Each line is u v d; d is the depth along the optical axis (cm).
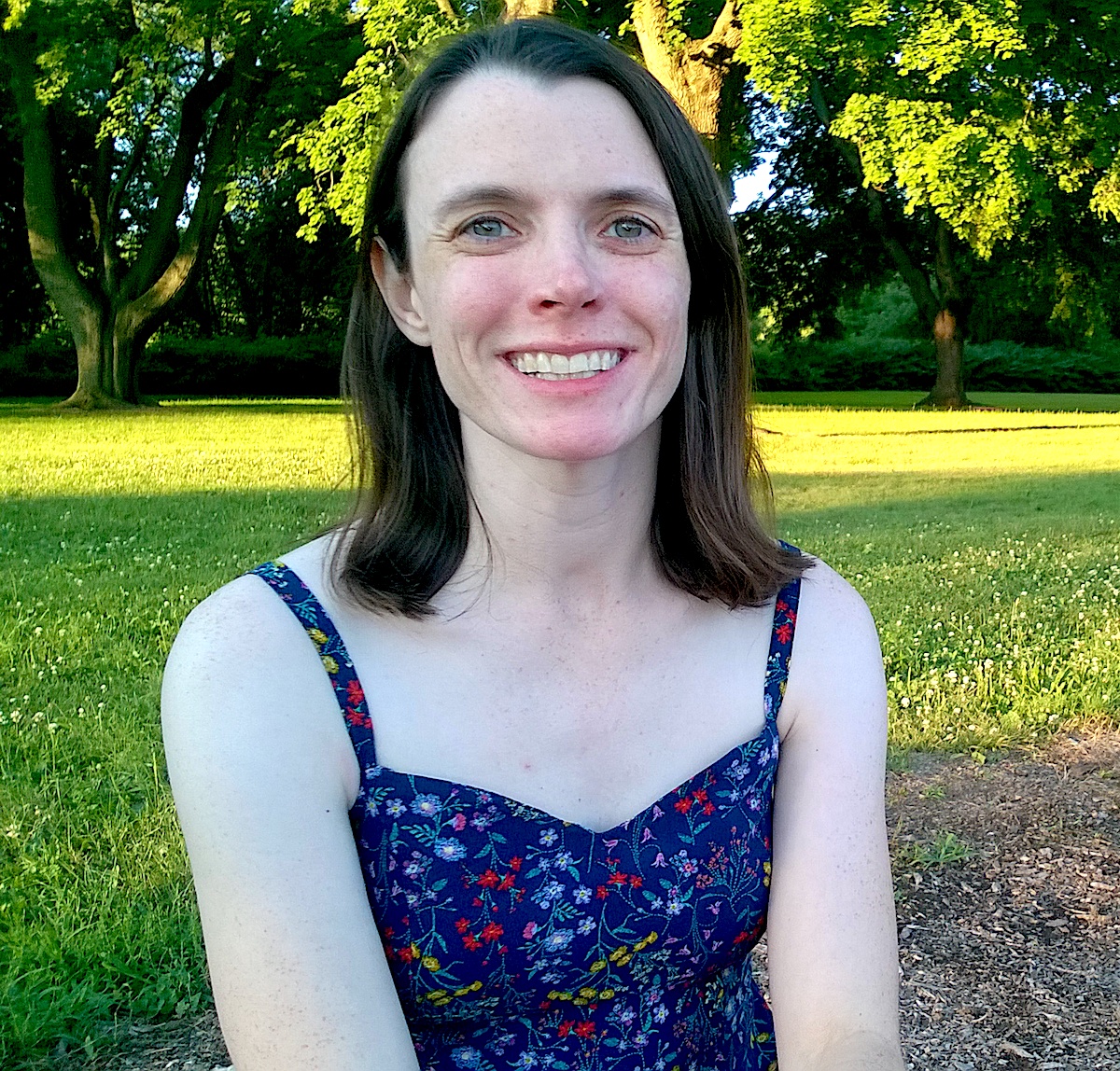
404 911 130
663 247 133
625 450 142
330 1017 118
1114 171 1972
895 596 652
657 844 136
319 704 133
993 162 1702
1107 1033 286
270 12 2144
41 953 293
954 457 1540
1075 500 1094
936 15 1504
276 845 123
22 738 426
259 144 2362
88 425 1970
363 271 154
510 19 140
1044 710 482
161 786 389
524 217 130
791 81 1445
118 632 570
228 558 750
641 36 1413
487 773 137
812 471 1362
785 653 150
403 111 136
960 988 305
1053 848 376
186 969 295
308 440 1697
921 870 364
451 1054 134
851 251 3011
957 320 2778
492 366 132
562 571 143
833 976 137
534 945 131
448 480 147
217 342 3406
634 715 143
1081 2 1838
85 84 2211
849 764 147
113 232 2495
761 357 4041
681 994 140
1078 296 2712
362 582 139
